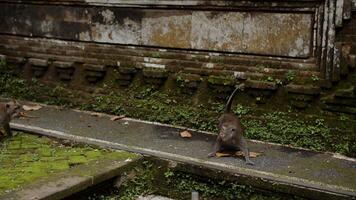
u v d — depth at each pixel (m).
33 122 6.90
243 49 6.57
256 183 5.02
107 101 7.57
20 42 8.46
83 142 6.01
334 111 5.98
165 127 6.83
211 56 6.82
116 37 7.55
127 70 7.38
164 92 7.18
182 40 7.01
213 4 6.64
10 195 4.37
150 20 7.21
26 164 5.23
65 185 4.66
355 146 5.77
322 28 5.99
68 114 7.44
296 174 5.12
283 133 6.22
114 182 5.35
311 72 6.13
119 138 6.27
